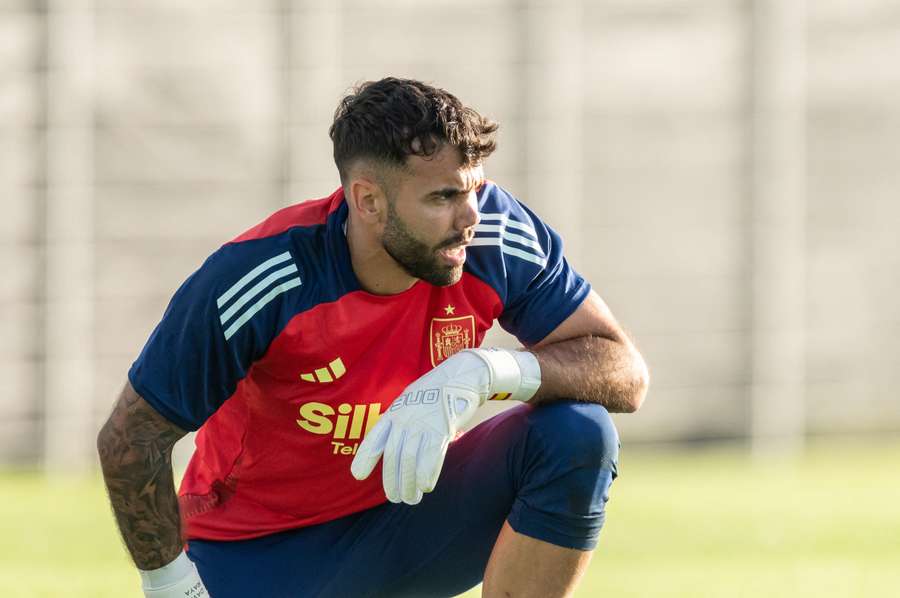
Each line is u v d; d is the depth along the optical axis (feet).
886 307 127.95
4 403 114.93
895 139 127.65
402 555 44.27
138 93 116.88
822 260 126.93
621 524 86.38
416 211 38.75
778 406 125.90
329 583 44.52
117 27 116.37
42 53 115.03
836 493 99.30
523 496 42.32
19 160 115.03
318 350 40.98
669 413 124.98
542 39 122.11
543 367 41.88
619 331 43.96
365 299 40.88
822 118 126.62
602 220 123.85
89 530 83.71
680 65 124.77
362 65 119.65
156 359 40.27
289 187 118.73
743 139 125.80
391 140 38.32
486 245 41.93
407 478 39.96
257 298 40.01
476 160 38.83
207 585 44.70
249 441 43.50
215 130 118.01
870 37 127.03
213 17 117.70
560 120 122.62
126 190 116.88
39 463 115.24
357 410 42.27
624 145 124.06
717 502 95.25
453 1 120.78
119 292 116.98
